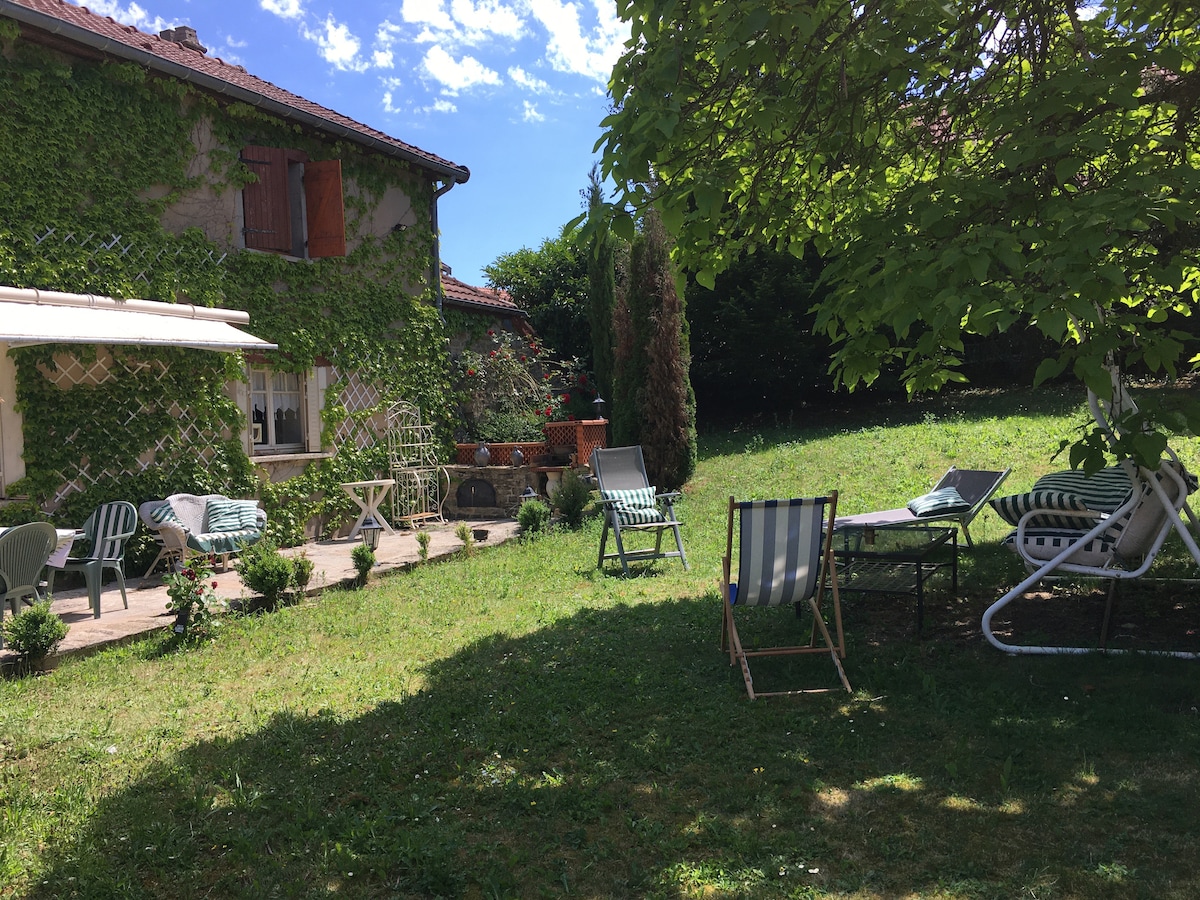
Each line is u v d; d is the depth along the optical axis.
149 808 3.70
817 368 21.17
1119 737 4.09
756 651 5.33
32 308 8.12
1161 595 6.47
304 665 5.97
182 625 6.55
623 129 4.70
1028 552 5.83
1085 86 4.36
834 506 5.37
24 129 8.48
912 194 4.84
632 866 3.16
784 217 6.15
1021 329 20.14
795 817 3.51
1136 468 5.33
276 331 11.42
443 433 14.70
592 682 5.29
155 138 9.82
